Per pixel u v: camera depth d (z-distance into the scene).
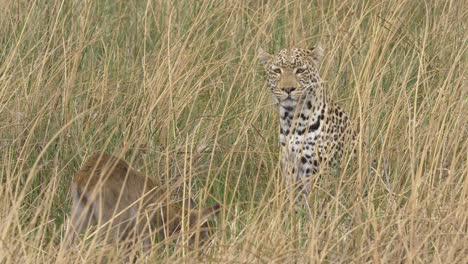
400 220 9.76
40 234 9.73
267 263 9.16
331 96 12.81
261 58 12.66
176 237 9.83
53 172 11.37
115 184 10.06
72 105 12.52
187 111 12.88
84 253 9.44
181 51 12.71
